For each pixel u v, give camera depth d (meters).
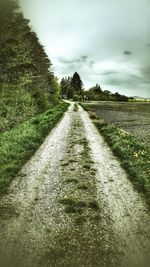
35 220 6.86
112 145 15.92
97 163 12.25
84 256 5.52
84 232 6.37
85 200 8.16
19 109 25.39
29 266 5.22
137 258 5.50
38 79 38.34
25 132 17.05
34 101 33.00
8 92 27.19
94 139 18.39
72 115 37.19
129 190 9.03
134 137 19.23
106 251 5.69
